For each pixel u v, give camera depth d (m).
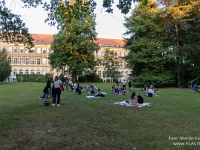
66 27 43.41
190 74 36.62
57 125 7.88
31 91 23.59
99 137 6.45
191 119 9.22
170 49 34.69
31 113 10.16
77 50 44.50
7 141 6.00
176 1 34.78
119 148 5.52
